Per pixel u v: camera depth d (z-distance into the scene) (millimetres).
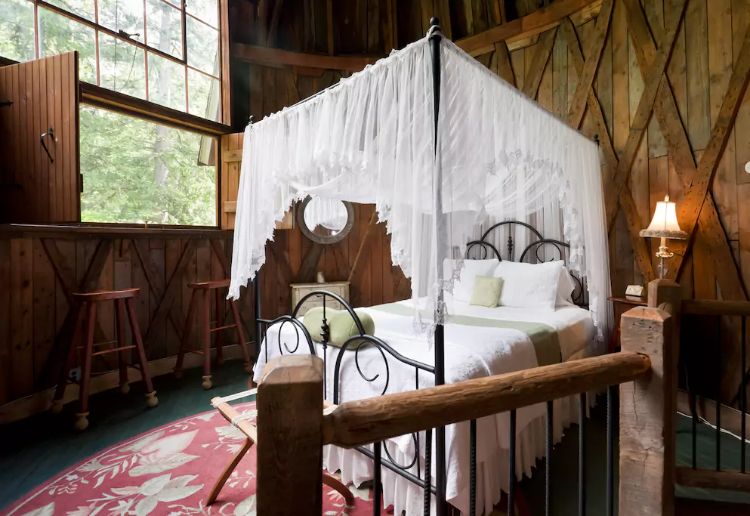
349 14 4695
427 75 1539
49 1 2904
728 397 2623
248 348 4258
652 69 3021
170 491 1928
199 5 3906
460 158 1580
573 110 3514
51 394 2881
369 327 2045
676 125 2891
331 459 2088
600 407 2887
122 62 3314
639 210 3143
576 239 2711
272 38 4520
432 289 1479
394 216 1607
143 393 3189
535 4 3844
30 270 2787
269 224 2482
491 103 1789
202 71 3920
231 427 2607
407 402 719
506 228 3844
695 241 2795
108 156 3467
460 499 1583
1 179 2652
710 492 1929
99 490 1933
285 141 2361
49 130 2520
